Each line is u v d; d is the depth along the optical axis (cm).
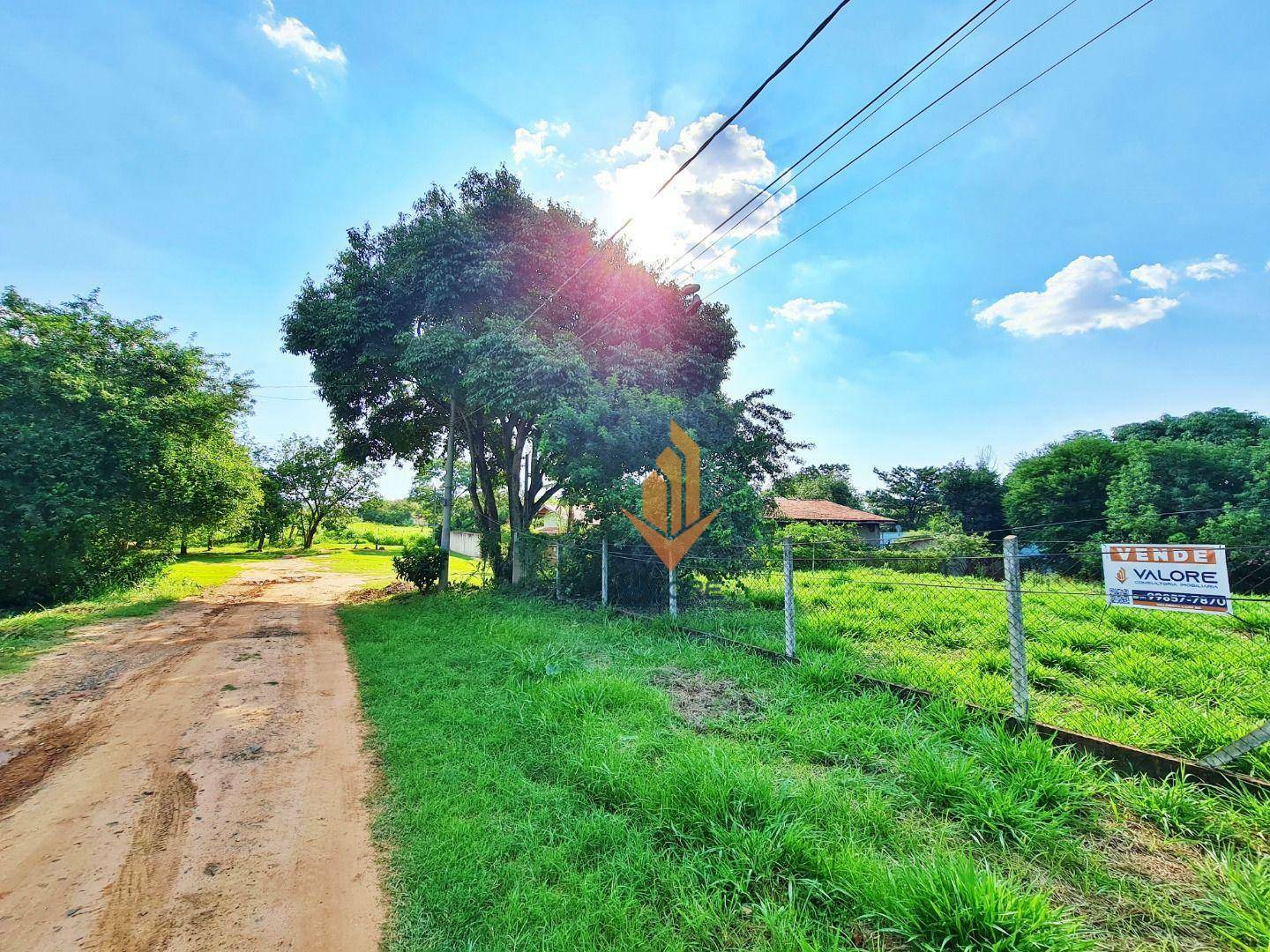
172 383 1301
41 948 212
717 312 1448
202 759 394
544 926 219
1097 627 686
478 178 1266
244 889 249
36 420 1029
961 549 1973
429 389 1409
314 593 1544
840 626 736
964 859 232
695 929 216
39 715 489
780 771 335
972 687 459
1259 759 313
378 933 221
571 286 1212
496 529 1516
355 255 1392
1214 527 1658
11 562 994
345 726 460
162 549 1490
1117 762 326
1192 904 219
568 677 517
